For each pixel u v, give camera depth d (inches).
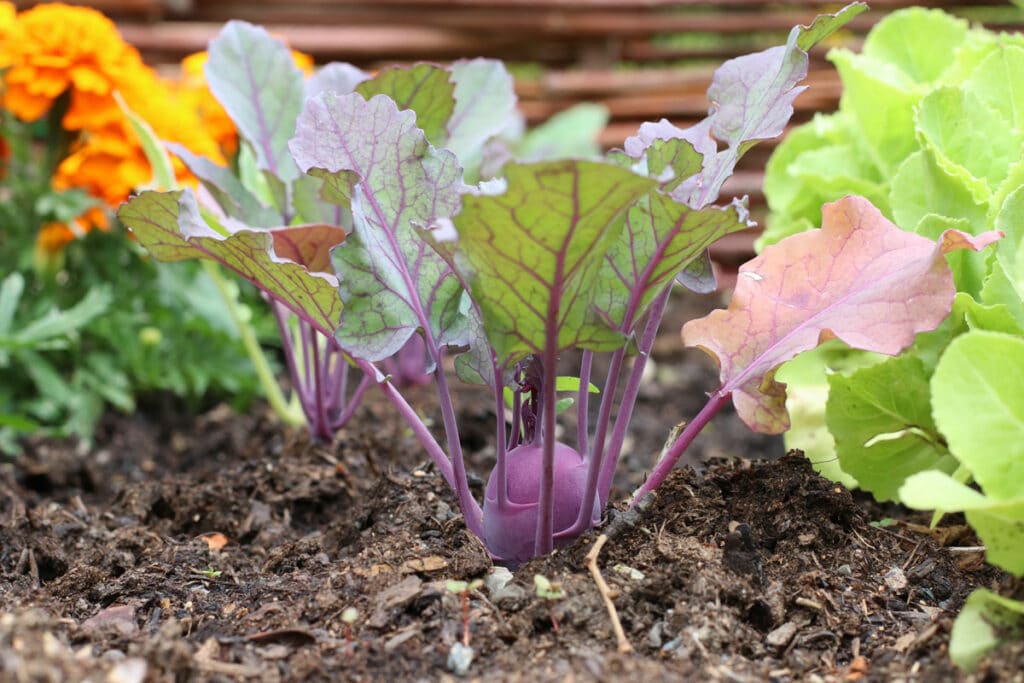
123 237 42.9
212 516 34.0
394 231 27.6
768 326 28.0
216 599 28.7
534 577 27.1
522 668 25.5
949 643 25.6
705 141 28.9
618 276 27.1
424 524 30.0
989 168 30.1
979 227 29.1
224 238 27.2
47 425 42.1
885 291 27.1
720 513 28.7
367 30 62.2
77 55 38.9
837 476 32.1
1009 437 24.9
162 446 41.9
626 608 26.5
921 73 36.5
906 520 31.6
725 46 66.0
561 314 25.5
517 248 24.4
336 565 29.1
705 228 25.8
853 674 25.5
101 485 39.0
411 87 32.0
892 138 34.6
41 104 39.2
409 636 26.2
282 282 27.9
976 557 28.9
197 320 43.3
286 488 35.1
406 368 41.6
